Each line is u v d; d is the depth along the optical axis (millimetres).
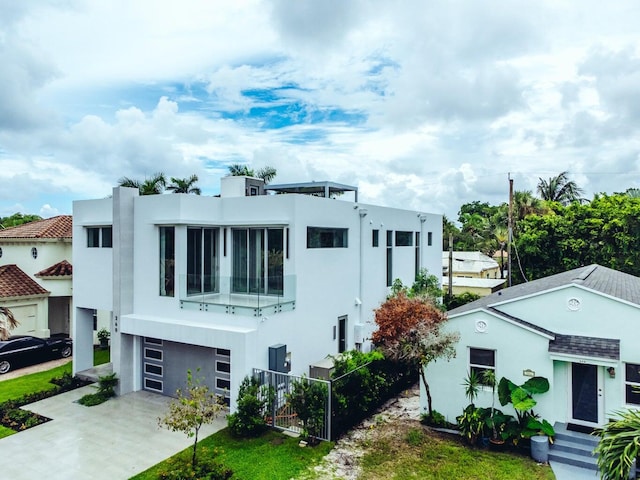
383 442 11539
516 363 11680
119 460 10750
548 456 10547
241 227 16047
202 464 9836
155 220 15289
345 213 17938
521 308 12711
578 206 30906
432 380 12742
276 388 12594
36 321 21438
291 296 14695
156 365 15617
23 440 11844
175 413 9922
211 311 14070
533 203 37969
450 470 10102
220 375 14117
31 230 23297
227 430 12328
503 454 10883
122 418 13297
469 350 12297
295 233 14891
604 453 7582
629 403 11188
